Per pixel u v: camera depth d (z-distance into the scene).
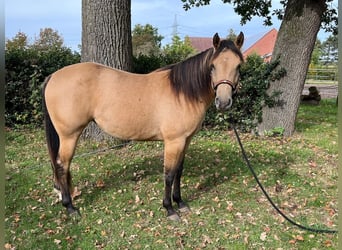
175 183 3.09
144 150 4.80
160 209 3.18
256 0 7.95
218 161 4.39
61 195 3.07
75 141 2.92
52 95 2.79
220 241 2.70
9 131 5.71
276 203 3.32
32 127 5.98
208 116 6.02
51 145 2.96
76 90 2.76
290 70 5.55
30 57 6.04
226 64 2.43
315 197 3.43
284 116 5.69
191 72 2.69
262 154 4.69
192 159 4.45
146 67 6.85
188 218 3.03
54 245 2.64
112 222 2.96
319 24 5.41
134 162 4.33
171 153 2.81
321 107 9.55
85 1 4.69
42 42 20.17
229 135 5.79
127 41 4.94
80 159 4.42
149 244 2.65
